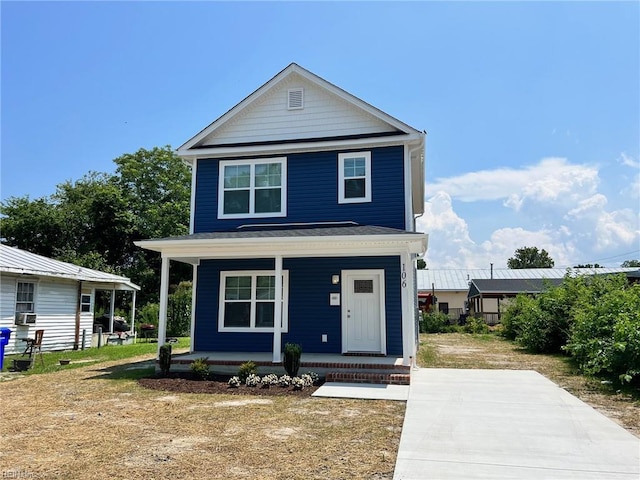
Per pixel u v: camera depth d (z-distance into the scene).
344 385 9.44
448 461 4.84
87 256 30.36
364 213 12.66
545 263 75.75
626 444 5.42
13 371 12.05
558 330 16.19
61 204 36.72
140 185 39.59
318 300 12.75
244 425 6.31
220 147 13.64
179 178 41.00
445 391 8.78
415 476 4.40
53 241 34.47
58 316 17.97
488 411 7.14
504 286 35.00
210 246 11.06
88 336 19.80
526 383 9.64
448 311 38.88
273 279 13.16
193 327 13.30
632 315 9.97
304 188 13.16
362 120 13.20
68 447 5.32
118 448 5.27
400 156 12.71
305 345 12.62
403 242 10.43
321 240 10.29
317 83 13.40
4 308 15.48
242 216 13.38
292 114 13.62
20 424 6.39
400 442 5.51
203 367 10.32
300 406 7.56
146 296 34.91
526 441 5.56
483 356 15.18
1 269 14.65
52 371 11.88
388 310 12.28
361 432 5.97
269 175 13.46
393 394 8.48
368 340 12.32
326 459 4.89
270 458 4.92
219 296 13.32
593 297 15.09
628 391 8.66
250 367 9.96
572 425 6.30
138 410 7.25
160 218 36.78
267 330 12.96
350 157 13.02
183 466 4.66
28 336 16.34
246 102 13.70
